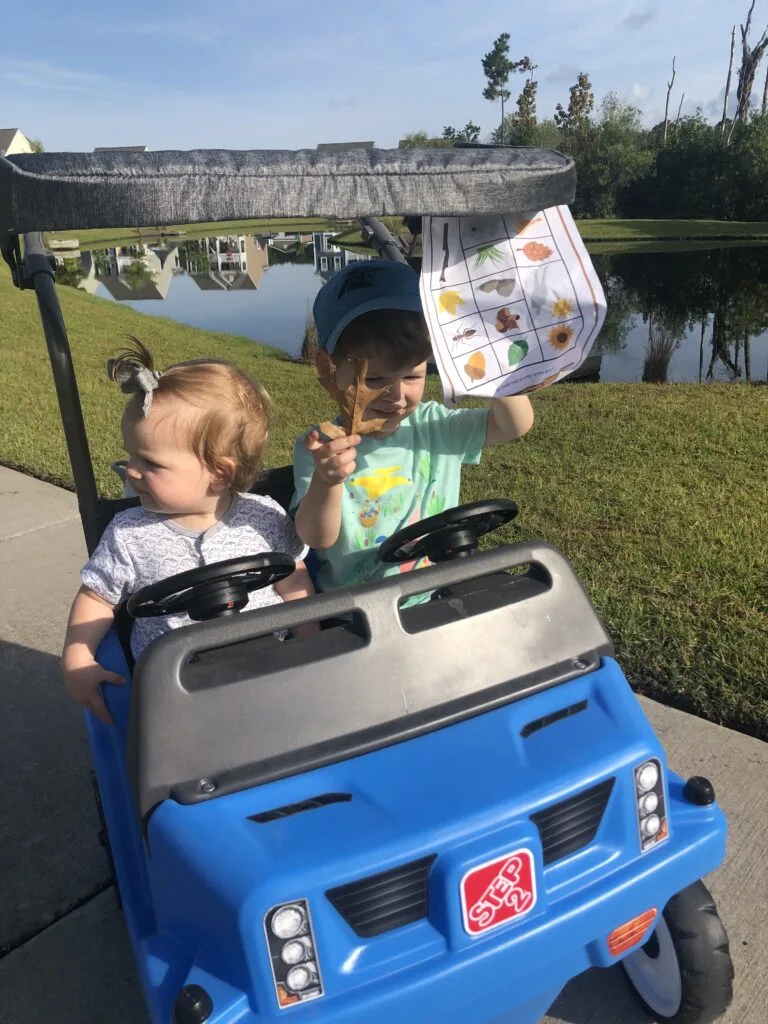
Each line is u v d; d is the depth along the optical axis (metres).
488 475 4.84
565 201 1.55
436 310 1.60
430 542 1.75
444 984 1.20
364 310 1.83
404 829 1.24
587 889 1.33
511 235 1.65
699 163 42.00
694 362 10.69
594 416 6.18
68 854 2.27
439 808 1.27
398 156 1.41
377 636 1.42
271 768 1.31
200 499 1.78
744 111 53.78
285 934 1.16
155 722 1.30
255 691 1.34
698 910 1.55
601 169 46.50
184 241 35.53
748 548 3.68
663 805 1.42
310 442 1.56
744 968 1.79
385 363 1.86
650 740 1.42
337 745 1.35
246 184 1.32
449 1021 1.26
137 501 1.92
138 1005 1.83
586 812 1.36
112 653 1.76
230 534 1.84
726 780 2.33
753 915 1.92
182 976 1.22
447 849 1.24
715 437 5.47
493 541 3.86
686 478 4.67
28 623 3.46
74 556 4.05
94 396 7.29
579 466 4.96
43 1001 1.86
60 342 1.72
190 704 1.32
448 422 2.14
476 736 1.39
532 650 1.51
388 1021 1.18
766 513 4.09
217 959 1.20
